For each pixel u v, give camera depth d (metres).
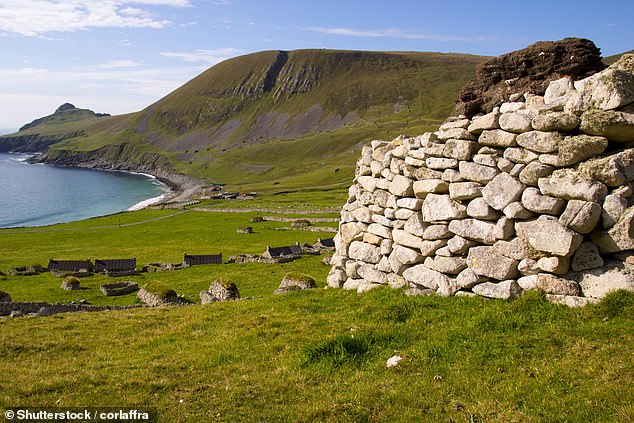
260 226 124.06
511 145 12.98
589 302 11.22
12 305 29.48
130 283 55.03
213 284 35.41
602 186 11.34
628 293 10.68
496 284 12.88
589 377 9.02
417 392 9.82
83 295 52.31
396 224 16.44
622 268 11.09
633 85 11.52
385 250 16.95
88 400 10.67
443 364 10.70
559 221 11.59
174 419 9.78
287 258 74.00
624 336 9.86
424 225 15.22
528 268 12.32
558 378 9.23
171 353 14.09
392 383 10.29
